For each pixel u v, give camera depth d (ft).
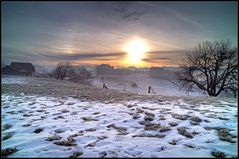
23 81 93.56
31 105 31.53
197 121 21.62
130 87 353.51
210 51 84.74
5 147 15.02
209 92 85.10
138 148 14.60
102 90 60.18
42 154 13.67
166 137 16.94
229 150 14.12
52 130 19.06
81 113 26.07
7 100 36.01
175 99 38.88
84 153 13.82
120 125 20.67
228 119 22.24
